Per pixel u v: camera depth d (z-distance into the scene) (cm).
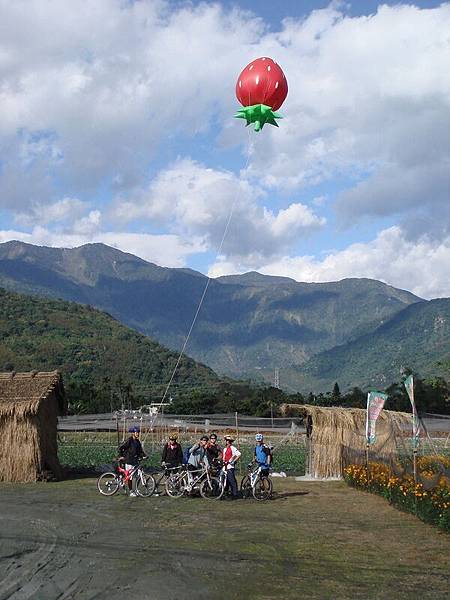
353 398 7981
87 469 2942
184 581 995
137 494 2041
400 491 1777
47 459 2523
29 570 1059
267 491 2023
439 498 1504
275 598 912
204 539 1327
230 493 2042
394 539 1346
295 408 2839
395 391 6688
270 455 2056
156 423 5575
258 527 1481
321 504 1897
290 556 1177
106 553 1184
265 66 1700
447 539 1347
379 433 2623
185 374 13400
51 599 900
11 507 1781
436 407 6388
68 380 10644
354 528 1478
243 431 5803
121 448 2095
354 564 1121
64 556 1159
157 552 1195
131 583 981
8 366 10788
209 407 7706
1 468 2405
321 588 966
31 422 2438
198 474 2053
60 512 1694
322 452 2700
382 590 960
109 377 11725
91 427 5681
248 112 1730
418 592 952
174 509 1772
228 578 1018
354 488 2309
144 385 11956
